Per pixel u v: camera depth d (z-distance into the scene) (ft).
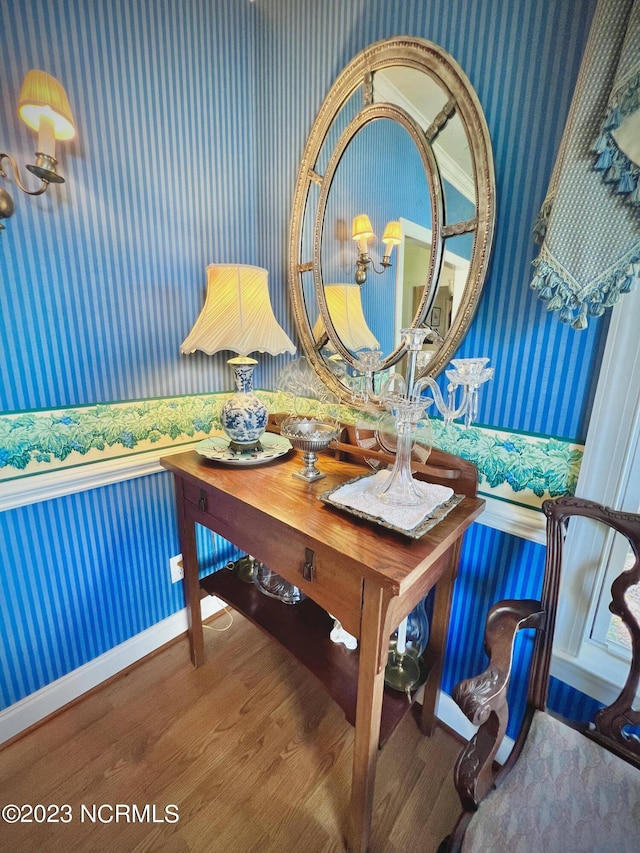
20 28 3.09
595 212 2.16
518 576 3.38
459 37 3.00
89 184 3.68
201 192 4.56
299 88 4.28
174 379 4.70
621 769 2.32
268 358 5.42
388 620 2.49
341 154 3.97
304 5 4.05
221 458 3.99
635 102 1.88
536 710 2.78
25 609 3.87
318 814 3.31
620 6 1.92
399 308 3.68
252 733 4.00
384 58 3.42
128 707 4.27
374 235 3.79
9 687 3.86
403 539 2.60
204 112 4.42
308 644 3.80
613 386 2.66
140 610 4.82
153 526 4.79
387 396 3.01
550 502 2.79
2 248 3.27
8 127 3.14
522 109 2.78
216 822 3.26
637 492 2.76
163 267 4.38
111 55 3.63
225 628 5.46
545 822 2.09
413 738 3.99
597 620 3.15
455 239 3.24
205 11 4.23
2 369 3.41
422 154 3.28
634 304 2.50
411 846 3.11
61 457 3.89
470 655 3.83
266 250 5.12
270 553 3.18
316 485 3.50
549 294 2.40
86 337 3.89
